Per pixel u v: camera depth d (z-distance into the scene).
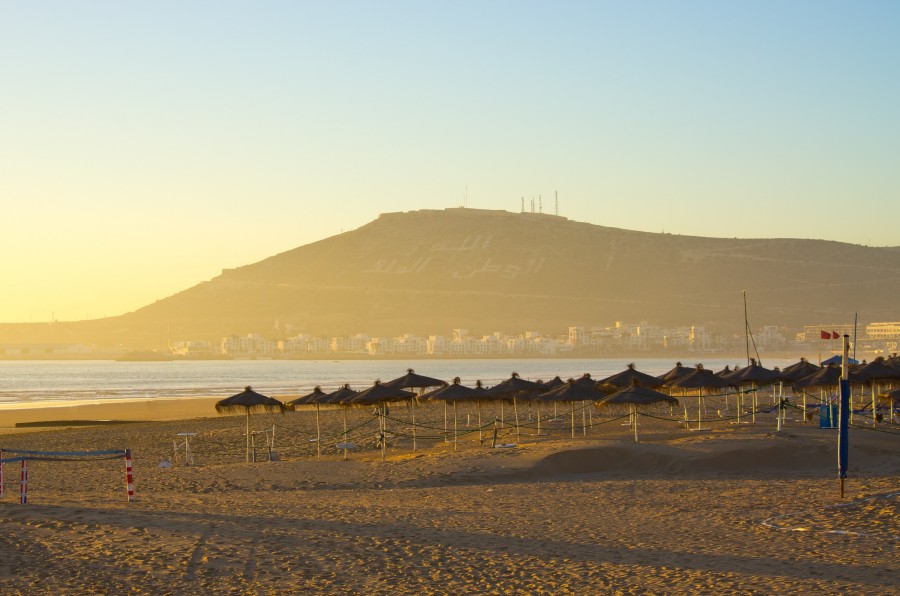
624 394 32.41
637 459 28.69
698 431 36.81
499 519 18.39
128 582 12.46
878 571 13.09
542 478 26.78
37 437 49.03
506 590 12.31
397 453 35.78
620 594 12.04
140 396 111.69
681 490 22.86
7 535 15.05
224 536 15.55
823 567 13.42
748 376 41.03
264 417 66.25
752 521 17.75
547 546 15.31
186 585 12.39
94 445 43.78
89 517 16.88
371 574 13.18
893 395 37.22
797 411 49.88
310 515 18.59
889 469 26.11
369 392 35.84
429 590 12.30
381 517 18.53
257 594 12.02
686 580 12.71
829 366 38.47
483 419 53.50
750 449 28.52
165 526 16.22
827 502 19.64
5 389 135.25
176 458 35.09
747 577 12.83
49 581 12.40
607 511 19.55
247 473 27.91
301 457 36.81
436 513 19.23
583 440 32.94
